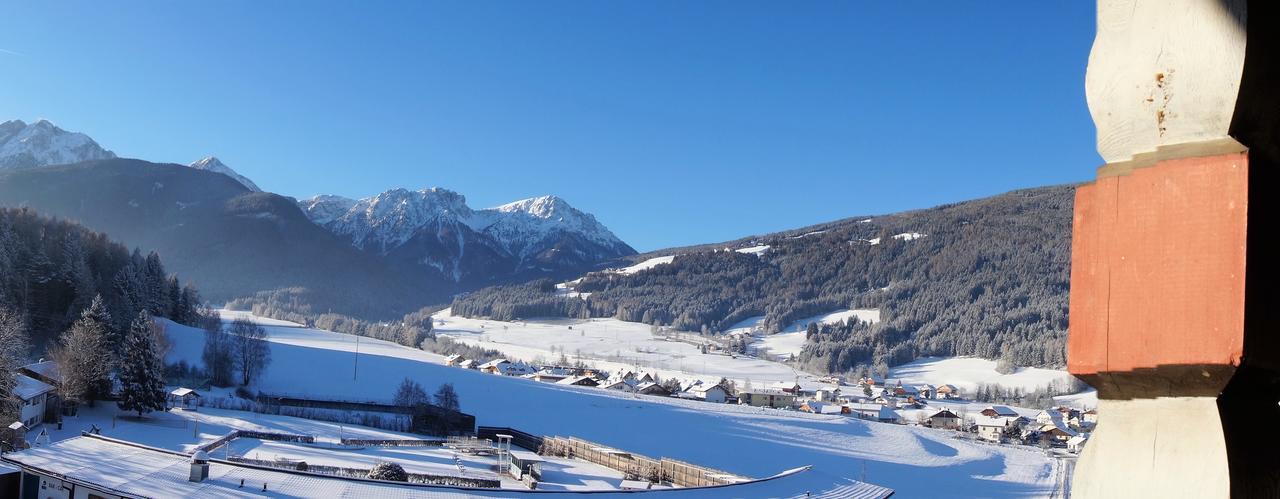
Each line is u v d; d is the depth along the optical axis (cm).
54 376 7481
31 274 10762
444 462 6462
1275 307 201
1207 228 203
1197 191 206
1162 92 215
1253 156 202
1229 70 203
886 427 12719
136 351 7938
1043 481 8662
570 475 6231
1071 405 18662
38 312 10556
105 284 12581
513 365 18000
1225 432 197
